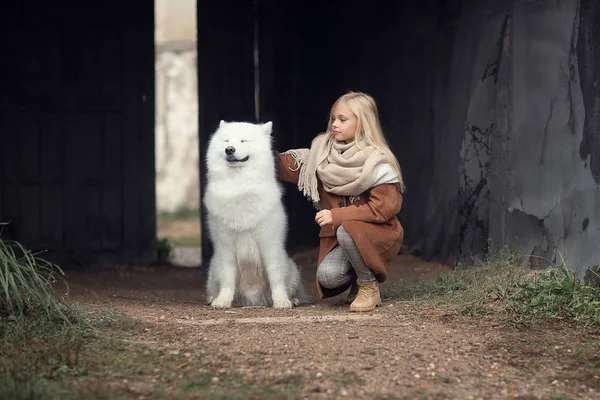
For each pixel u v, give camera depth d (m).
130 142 10.62
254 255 5.52
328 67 11.20
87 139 10.55
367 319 4.79
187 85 21.22
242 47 10.72
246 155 5.23
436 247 8.15
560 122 5.64
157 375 3.59
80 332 4.26
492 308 4.98
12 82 10.38
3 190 10.41
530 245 6.07
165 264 10.93
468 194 7.31
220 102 10.71
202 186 10.59
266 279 5.68
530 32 6.11
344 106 5.13
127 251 10.70
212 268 5.74
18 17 10.35
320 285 5.34
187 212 21.03
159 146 21.25
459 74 7.58
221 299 5.51
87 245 10.60
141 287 8.40
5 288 4.33
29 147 10.46
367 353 3.94
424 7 8.50
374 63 10.05
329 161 5.21
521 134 6.26
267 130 5.38
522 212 6.21
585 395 3.45
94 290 7.23
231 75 10.72
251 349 4.01
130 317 4.75
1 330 4.25
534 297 4.95
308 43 11.16
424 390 3.43
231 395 3.27
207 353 3.93
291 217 11.17
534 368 3.80
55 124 10.49
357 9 10.50
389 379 3.56
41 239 10.52
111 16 10.51
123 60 10.56
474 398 3.35
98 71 10.54
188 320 4.83
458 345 4.14
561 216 5.61
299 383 3.48
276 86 11.12
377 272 5.15
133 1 10.52
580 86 5.37
